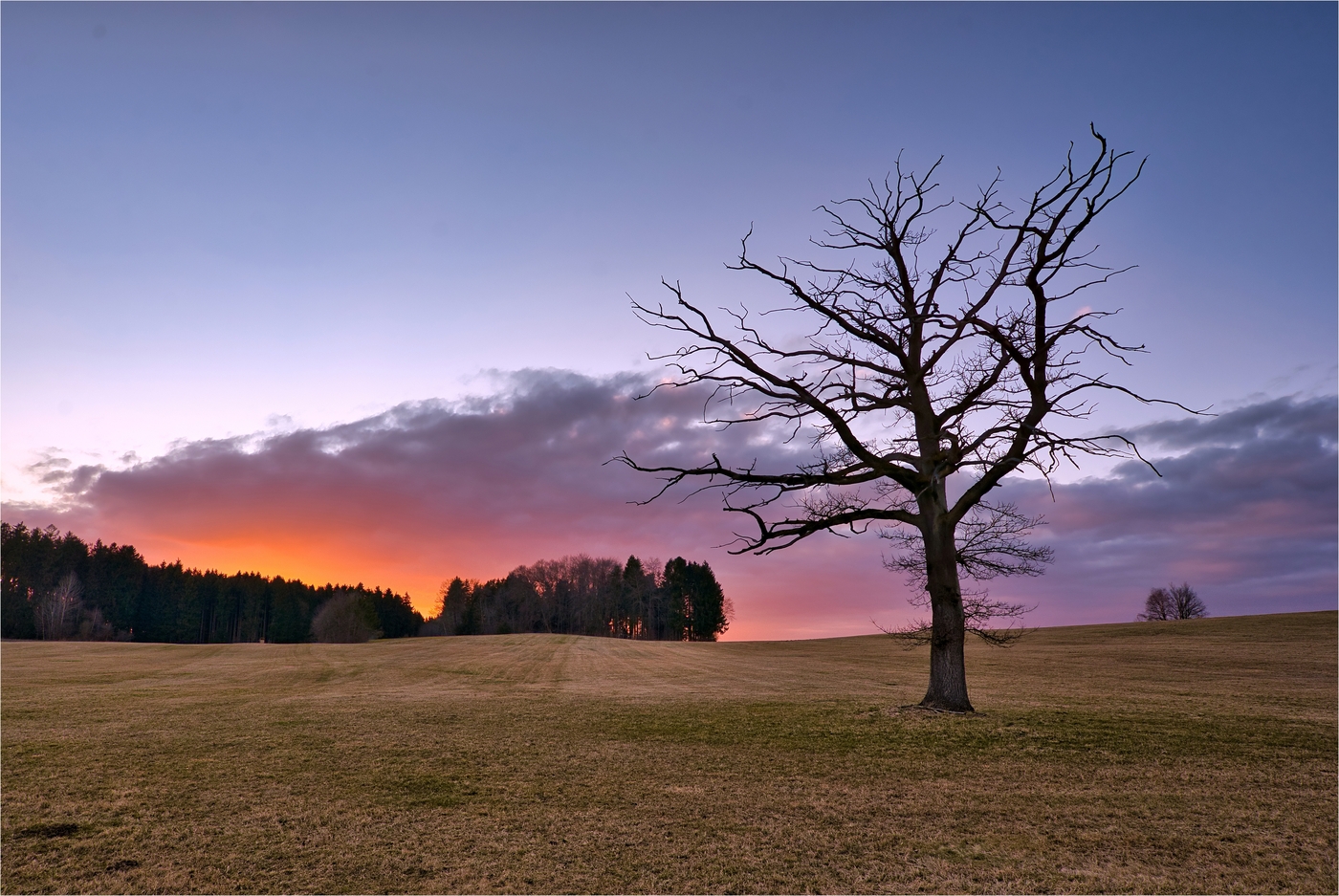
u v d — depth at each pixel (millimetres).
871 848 8656
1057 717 16594
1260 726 15516
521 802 10594
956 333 18281
